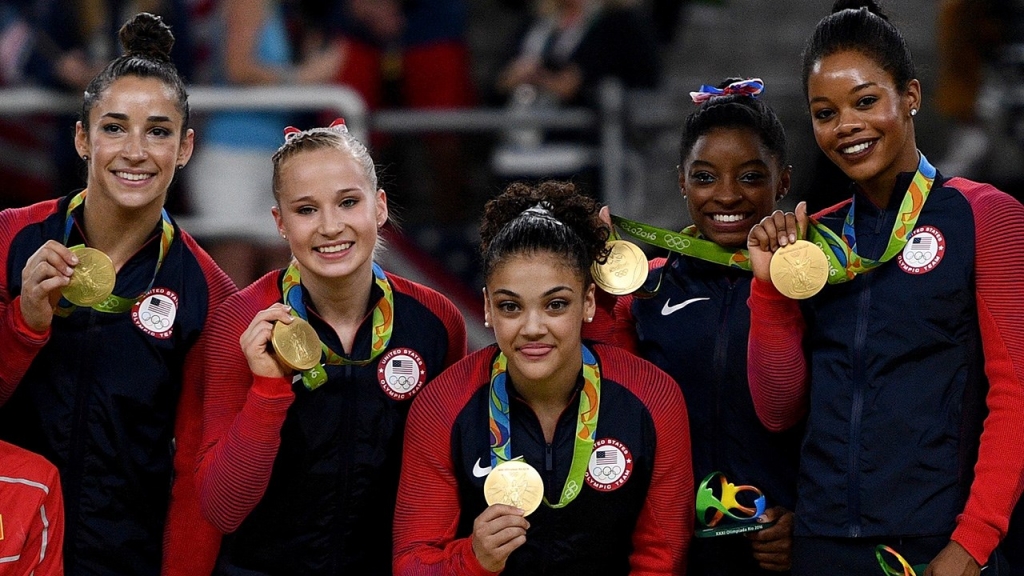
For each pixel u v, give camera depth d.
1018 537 15.70
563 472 13.55
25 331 13.16
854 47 12.94
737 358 14.29
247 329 13.38
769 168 14.67
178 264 14.44
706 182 14.62
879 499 12.70
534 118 25.94
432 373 14.44
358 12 27.91
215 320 14.28
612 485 13.48
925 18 31.03
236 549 14.20
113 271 13.45
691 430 14.51
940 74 27.84
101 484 14.02
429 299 14.73
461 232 25.98
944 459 12.64
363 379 14.12
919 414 12.70
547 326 13.09
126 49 14.38
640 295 14.59
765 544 14.07
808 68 13.28
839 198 18.81
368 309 14.34
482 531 12.75
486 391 13.81
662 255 21.56
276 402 13.23
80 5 26.42
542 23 28.73
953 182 13.21
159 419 14.28
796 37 34.25
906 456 12.67
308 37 27.92
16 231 14.27
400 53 28.56
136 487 14.17
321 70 25.81
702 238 14.84
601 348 14.07
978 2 27.06
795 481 14.31
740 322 14.36
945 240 12.86
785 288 13.01
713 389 14.36
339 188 13.62
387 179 23.11
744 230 14.63
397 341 14.33
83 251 13.40
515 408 13.67
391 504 14.36
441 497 13.72
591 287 13.74
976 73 27.30
